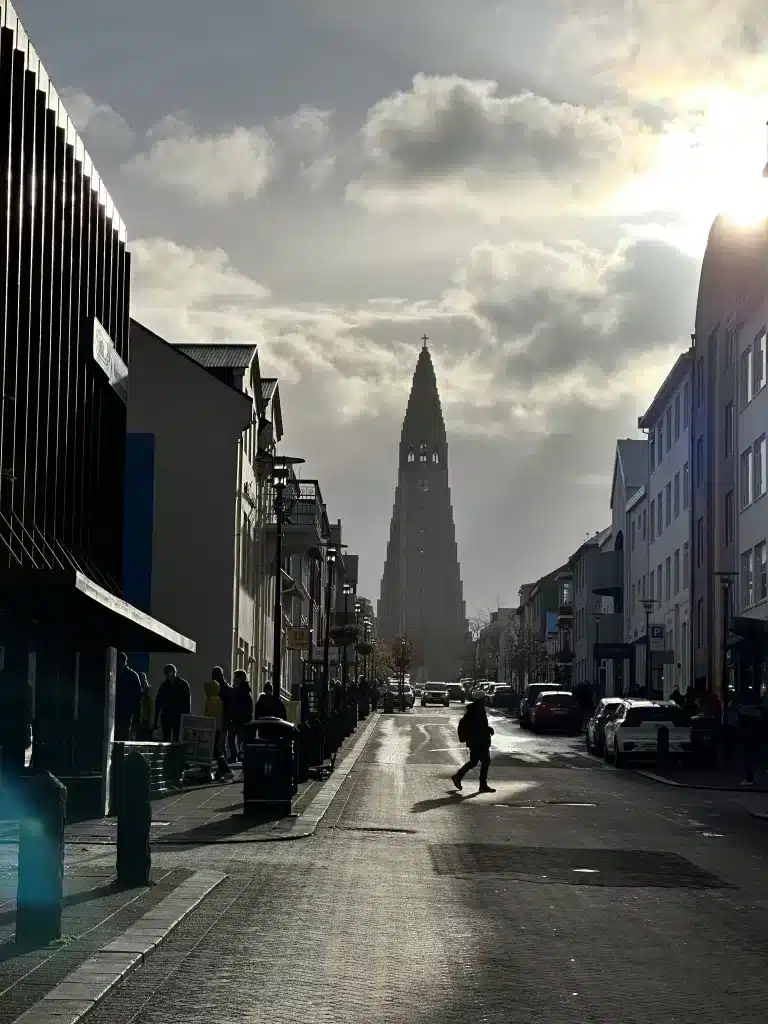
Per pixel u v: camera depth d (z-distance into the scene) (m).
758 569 49.25
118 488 32.66
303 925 10.91
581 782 30.16
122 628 25.77
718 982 9.07
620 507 86.25
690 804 24.91
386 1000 8.34
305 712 41.22
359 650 79.38
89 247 29.36
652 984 8.97
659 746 35.75
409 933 10.68
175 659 44.91
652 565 74.44
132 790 12.81
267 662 58.34
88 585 20.39
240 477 46.31
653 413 72.94
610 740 37.75
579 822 20.67
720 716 41.50
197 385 45.72
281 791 20.19
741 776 33.22
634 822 20.94
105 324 31.64
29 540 23.62
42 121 24.94
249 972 9.05
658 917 11.76
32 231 24.11
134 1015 7.80
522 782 29.56
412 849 16.59
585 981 9.02
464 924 11.15
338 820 20.16
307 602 85.06
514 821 20.56
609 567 86.75
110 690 20.16
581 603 103.00
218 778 27.44
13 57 22.88
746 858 16.42
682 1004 8.38
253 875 13.90
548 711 59.59
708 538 57.31
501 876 14.22
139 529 38.50
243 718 30.27
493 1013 8.05
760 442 49.28
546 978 9.09
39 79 24.83
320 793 24.78
